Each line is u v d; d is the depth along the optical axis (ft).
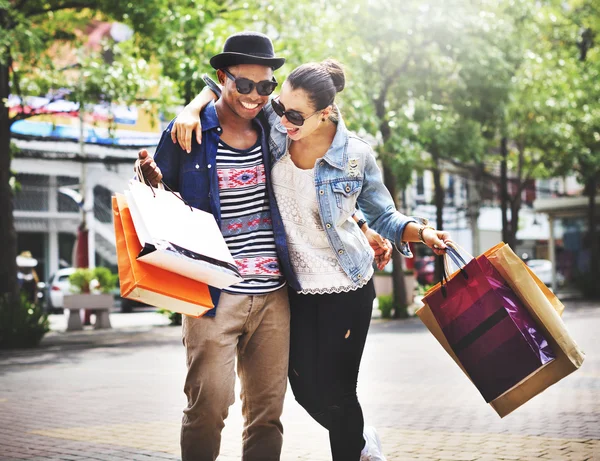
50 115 54.08
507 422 18.35
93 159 69.10
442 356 33.99
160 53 46.14
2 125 47.80
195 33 45.37
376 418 19.42
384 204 11.20
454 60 60.59
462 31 58.70
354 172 10.72
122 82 50.06
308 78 10.05
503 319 10.38
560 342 10.25
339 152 10.61
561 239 95.91
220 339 10.18
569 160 78.89
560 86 74.69
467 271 10.54
